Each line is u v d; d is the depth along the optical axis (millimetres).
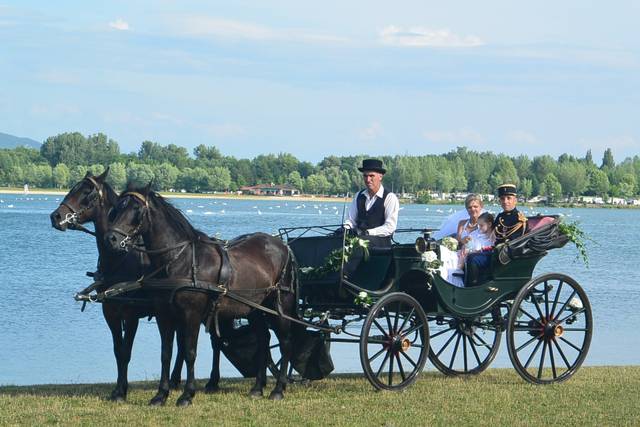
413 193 160375
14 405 12273
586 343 15312
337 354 20484
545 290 14977
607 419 11711
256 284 13094
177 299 12281
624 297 33062
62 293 31031
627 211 190500
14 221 87125
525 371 14594
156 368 19062
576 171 179750
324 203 174000
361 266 14000
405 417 11695
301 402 12711
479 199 15258
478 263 14773
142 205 12156
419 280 14109
